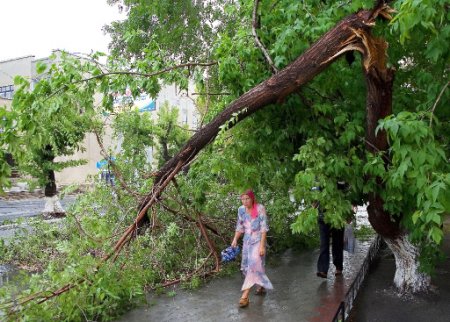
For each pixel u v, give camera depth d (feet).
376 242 30.01
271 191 26.58
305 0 17.47
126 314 17.52
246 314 17.51
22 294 15.99
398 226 19.34
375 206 18.51
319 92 18.37
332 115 18.29
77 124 34.01
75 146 38.52
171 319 17.01
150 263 21.27
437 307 18.51
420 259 19.61
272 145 19.56
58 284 16.29
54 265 18.08
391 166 15.71
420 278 20.22
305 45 17.15
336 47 15.34
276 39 18.17
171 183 22.62
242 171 19.22
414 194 14.40
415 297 19.69
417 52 17.38
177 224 23.47
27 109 16.69
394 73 16.03
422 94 18.21
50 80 17.76
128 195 23.09
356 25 14.94
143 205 20.94
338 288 20.68
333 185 16.46
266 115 18.88
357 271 23.48
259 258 18.93
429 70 17.42
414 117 12.30
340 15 16.65
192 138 19.21
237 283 21.71
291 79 16.11
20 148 16.43
